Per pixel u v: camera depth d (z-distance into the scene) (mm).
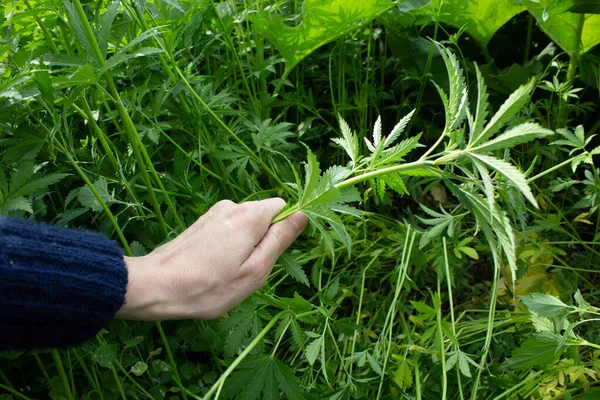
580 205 693
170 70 658
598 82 780
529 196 404
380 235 770
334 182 493
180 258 489
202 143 721
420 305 583
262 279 511
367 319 728
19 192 506
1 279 432
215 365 657
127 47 512
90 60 533
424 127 911
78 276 452
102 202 552
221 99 716
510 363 563
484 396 619
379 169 488
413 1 835
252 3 795
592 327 665
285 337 693
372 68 878
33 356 619
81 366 629
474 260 794
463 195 471
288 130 854
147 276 478
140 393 620
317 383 642
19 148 556
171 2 661
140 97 630
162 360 621
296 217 524
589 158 630
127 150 647
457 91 450
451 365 547
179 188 699
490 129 432
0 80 559
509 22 946
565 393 573
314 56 888
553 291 729
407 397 575
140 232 643
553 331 562
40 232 460
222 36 764
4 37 573
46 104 541
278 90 800
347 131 511
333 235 677
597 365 581
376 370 568
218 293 496
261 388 525
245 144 753
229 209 508
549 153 757
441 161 461
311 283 732
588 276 753
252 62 829
